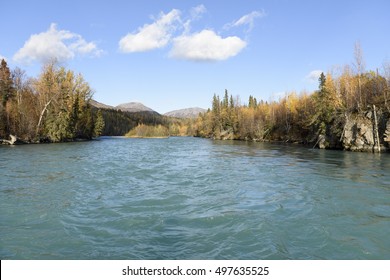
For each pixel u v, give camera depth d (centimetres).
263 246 784
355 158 3139
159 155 3559
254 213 1091
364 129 4044
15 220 993
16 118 5203
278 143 7231
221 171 2178
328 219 1032
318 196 1377
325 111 5331
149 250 755
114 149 4453
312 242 822
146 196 1345
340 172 2127
